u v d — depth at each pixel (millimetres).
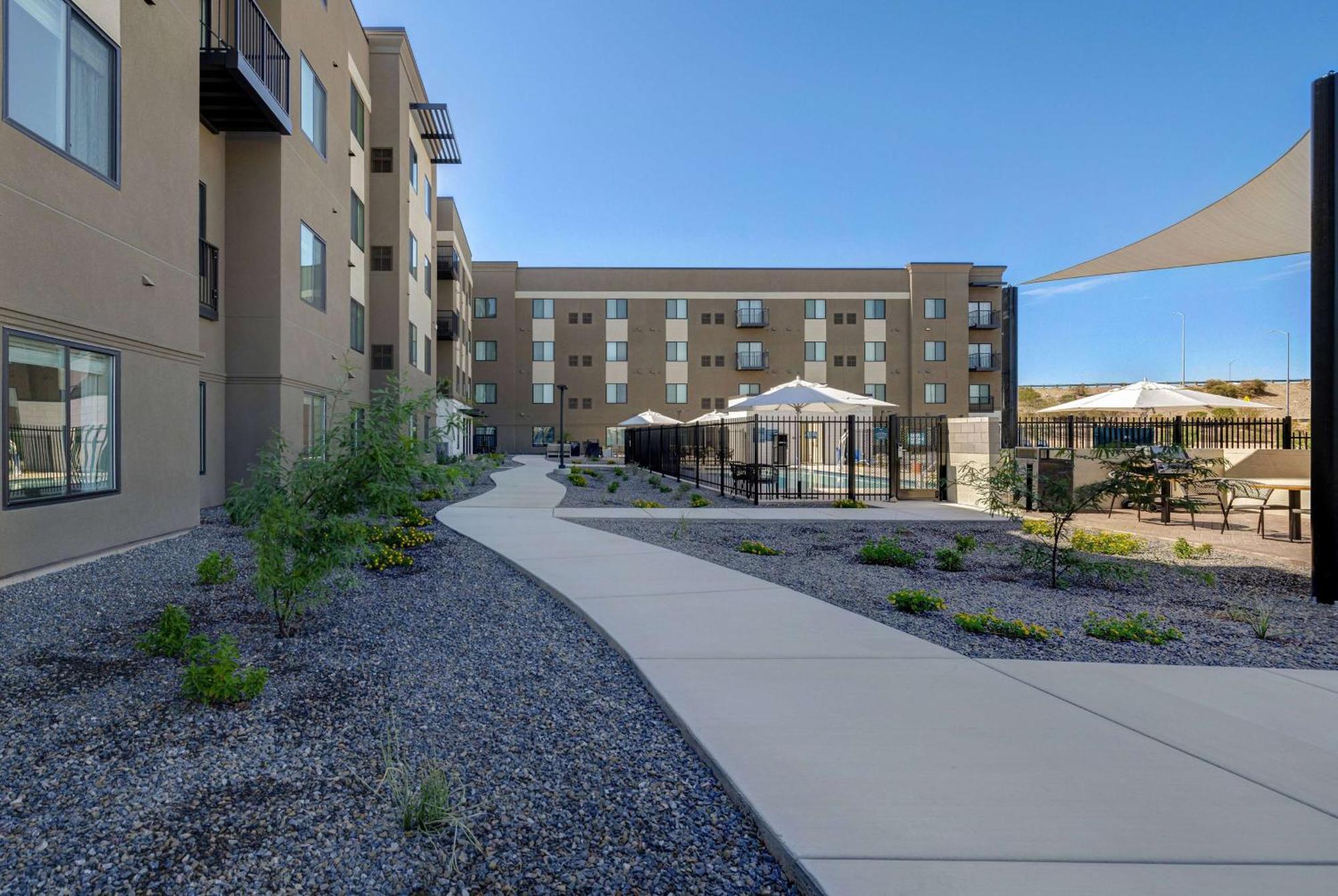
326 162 14508
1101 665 4301
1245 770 2891
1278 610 5867
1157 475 7449
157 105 8234
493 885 2258
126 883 2221
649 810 2701
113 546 7465
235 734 3273
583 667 4332
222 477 11820
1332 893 2098
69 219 6785
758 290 48344
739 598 5836
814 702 3609
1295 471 13914
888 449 16141
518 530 9938
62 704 3549
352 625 5094
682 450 27953
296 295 12766
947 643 4785
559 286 47875
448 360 33094
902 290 48562
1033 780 2783
